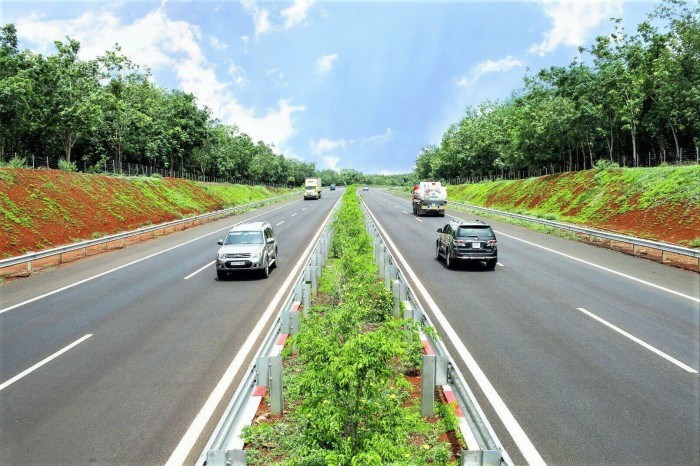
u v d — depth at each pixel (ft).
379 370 15.35
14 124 103.40
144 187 126.11
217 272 51.08
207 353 28.43
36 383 24.50
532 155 163.32
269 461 17.35
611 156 125.59
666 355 26.99
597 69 124.36
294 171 424.87
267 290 45.34
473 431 15.39
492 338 30.22
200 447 18.17
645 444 17.89
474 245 53.57
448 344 29.14
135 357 27.99
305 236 89.20
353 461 12.93
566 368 25.25
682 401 21.36
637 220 78.84
